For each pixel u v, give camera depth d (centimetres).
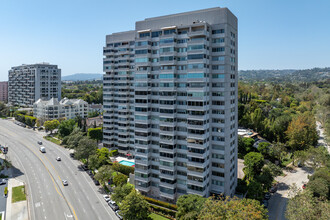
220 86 7881
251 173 10156
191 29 7838
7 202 8512
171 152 8188
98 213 7931
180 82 8119
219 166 8119
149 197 8819
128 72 12406
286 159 13475
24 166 12044
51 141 16538
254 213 5372
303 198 6631
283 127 15588
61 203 8538
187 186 7969
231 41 8125
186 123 8081
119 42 12719
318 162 11338
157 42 8581
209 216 5575
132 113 12575
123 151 12850
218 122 8006
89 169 11706
